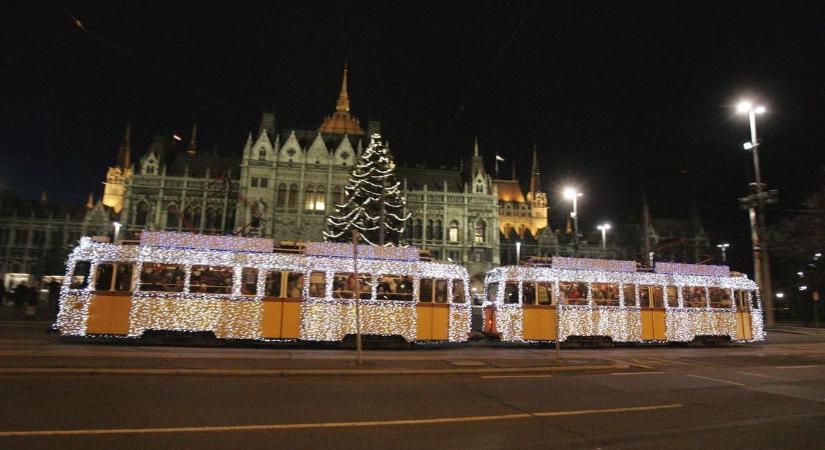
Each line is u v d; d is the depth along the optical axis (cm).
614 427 833
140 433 700
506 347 2155
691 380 1352
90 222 8388
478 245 8544
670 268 2448
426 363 1458
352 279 1944
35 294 2836
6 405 830
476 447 690
